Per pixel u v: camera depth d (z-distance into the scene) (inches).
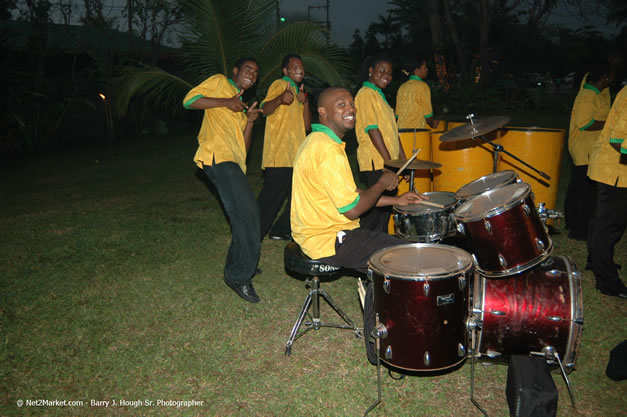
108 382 107.7
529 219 93.0
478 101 938.1
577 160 179.6
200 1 300.8
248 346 120.4
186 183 313.3
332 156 102.3
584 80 173.6
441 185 185.5
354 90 318.3
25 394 103.9
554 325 92.0
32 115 512.1
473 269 95.4
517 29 1556.3
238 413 97.2
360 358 114.1
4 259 183.0
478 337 96.2
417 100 207.2
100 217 237.8
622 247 176.1
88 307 142.3
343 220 108.8
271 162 185.5
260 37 314.5
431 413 95.6
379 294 88.9
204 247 191.3
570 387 94.3
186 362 114.2
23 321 134.6
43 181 337.1
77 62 576.1
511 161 179.2
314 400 100.3
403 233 120.5
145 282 159.0
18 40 586.9
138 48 612.1
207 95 140.3
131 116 615.5
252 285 149.4
